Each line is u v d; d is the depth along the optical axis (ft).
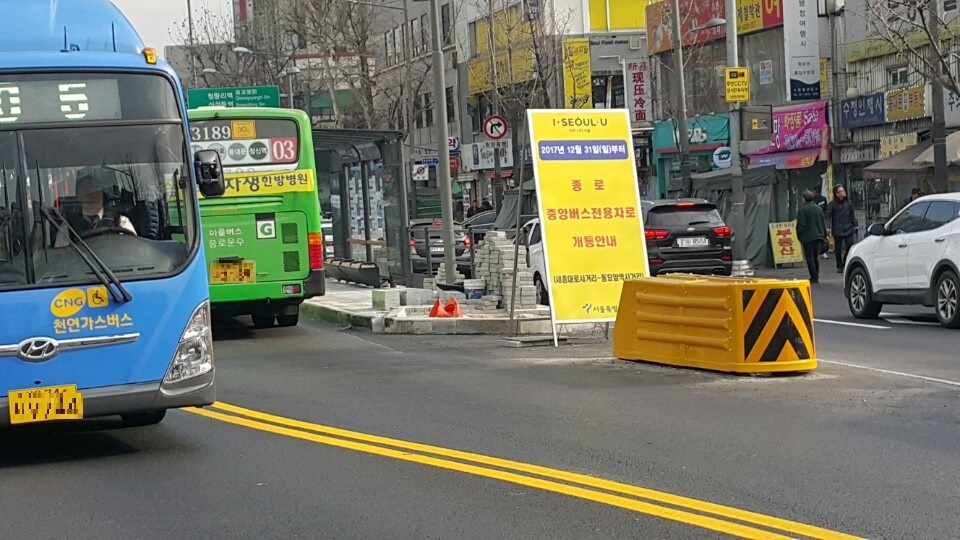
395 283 81.10
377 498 23.43
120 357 26.94
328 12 164.66
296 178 57.88
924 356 44.62
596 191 49.85
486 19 160.15
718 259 71.20
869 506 21.98
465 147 179.52
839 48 113.19
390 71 179.93
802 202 114.42
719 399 34.35
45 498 24.36
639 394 35.68
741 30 124.36
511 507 22.44
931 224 56.59
